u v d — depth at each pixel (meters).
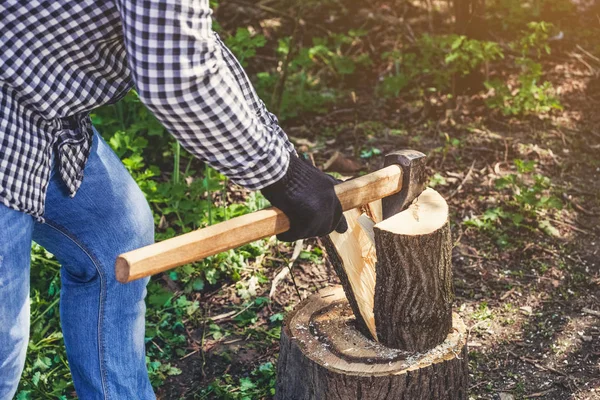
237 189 4.32
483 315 3.55
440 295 2.61
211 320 3.55
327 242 2.62
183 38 1.76
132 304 2.50
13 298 2.07
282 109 5.04
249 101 2.41
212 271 3.73
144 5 1.72
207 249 2.08
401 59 5.58
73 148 2.20
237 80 2.37
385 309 2.62
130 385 2.55
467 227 4.12
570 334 3.42
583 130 4.97
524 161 4.66
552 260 3.89
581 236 4.05
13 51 1.91
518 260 3.91
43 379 3.12
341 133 4.96
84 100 2.09
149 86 1.79
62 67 2.01
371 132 4.95
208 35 1.82
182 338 3.43
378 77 5.59
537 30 5.17
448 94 5.21
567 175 4.55
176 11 1.74
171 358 3.36
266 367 3.22
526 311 3.57
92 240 2.37
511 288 3.72
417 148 4.77
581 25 6.23
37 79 1.97
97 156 2.32
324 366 2.58
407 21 6.20
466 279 3.79
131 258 1.95
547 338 3.40
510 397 3.10
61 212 2.29
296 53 5.57
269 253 3.93
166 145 4.64
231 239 2.12
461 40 4.96
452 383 2.65
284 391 2.79
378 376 2.53
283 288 3.73
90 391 2.55
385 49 5.89
